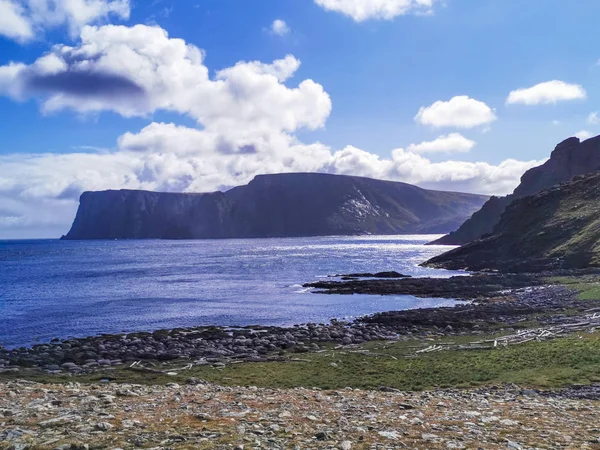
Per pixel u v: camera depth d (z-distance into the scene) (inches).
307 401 751.1
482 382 1099.3
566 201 5477.4
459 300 3132.4
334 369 1339.8
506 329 1926.7
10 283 4478.3
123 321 2539.4
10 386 845.8
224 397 752.3
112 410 585.6
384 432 510.3
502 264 4864.7
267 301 3225.9
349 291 3634.4
